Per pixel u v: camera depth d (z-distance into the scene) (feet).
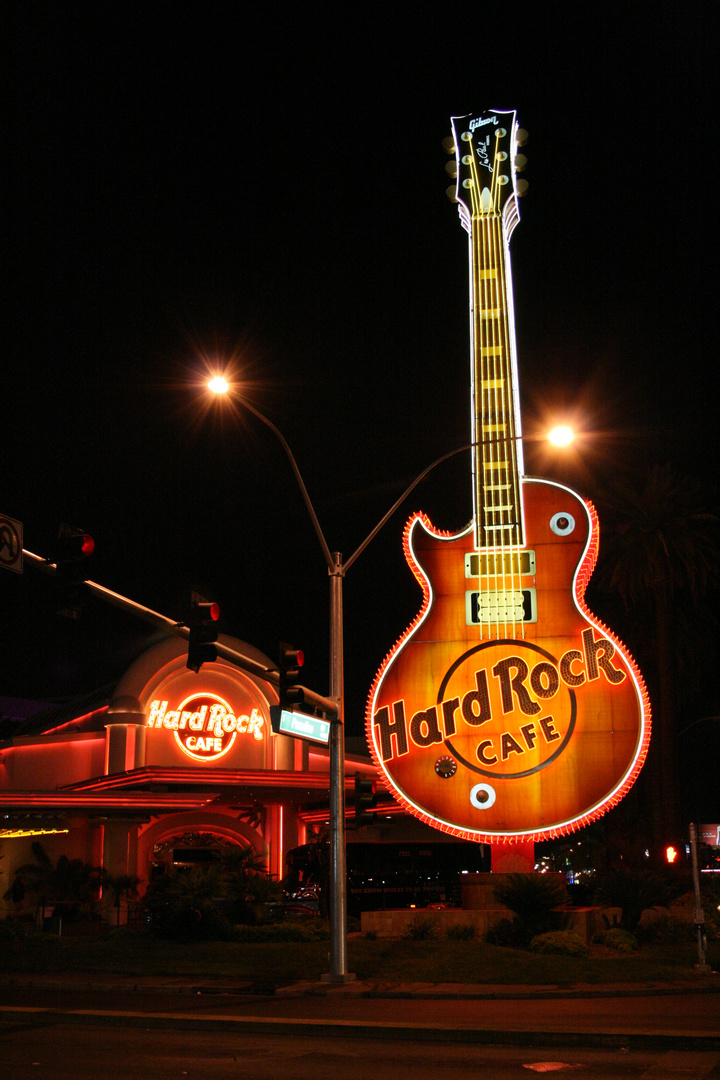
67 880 150.00
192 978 81.82
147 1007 67.31
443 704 112.78
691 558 158.30
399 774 111.96
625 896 102.58
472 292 126.52
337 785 81.10
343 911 79.56
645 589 166.20
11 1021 60.95
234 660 69.21
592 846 274.98
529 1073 43.21
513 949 91.04
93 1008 66.74
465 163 133.28
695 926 93.61
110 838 152.25
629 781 107.24
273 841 180.14
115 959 91.81
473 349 123.85
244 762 183.93
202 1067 44.50
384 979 79.87
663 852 154.40
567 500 116.26
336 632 82.89
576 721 109.81
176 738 181.78
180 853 175.94
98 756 182.70
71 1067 44.39
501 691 111.86
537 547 115.34
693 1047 51.11
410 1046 51.65
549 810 108.17
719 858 186.70
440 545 117.50
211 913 103.55
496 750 110.52
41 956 94.79
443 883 143.02
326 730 80.79
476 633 114.01
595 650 111.24
